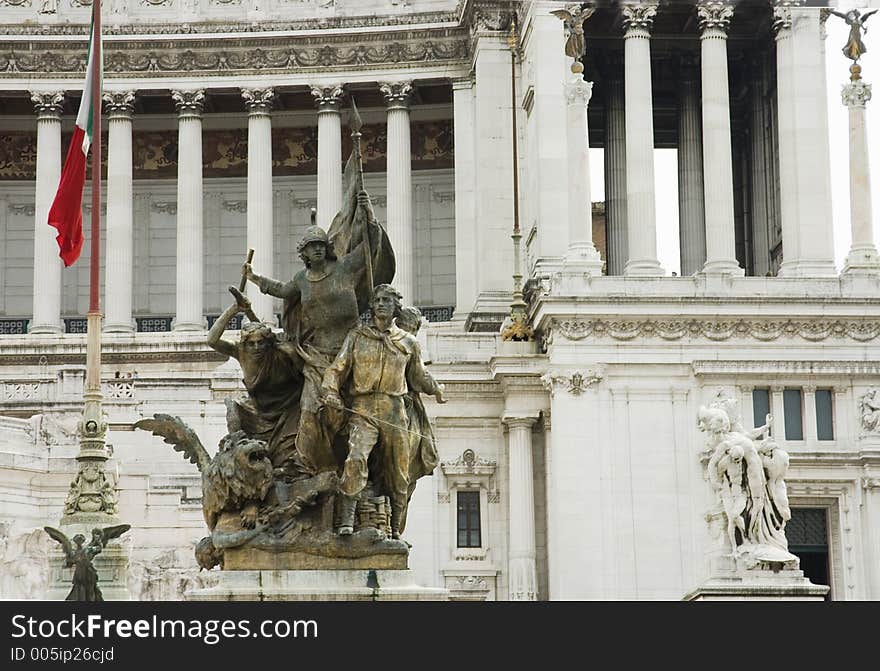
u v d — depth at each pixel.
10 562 109.69
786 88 163.00
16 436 119.44
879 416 133.50
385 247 50.03
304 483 47.81
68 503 93.88
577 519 130.25
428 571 133.12
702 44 166.62
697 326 134.12
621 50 179.12
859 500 131.88
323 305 48.97
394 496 48.28
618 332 133.50
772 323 135.00
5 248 196.88
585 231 141.50
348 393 47.91
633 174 159.88
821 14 162.62
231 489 47.56
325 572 46.62
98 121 104.00
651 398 133.00
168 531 114.62
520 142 173.38
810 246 160.75
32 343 176.50
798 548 132.25
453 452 135.25
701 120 182.12
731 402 79.12
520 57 174.25
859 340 135.38
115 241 184.25
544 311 133.00
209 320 195.62
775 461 77.06
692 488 131.50
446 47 185.00
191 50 187.75
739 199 189.75
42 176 186.38
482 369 136.88
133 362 176.88
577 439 131.62
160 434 51.34
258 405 49.41
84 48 188.00
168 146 198.75
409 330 49.75
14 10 189.88
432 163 195.00
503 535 134.50
